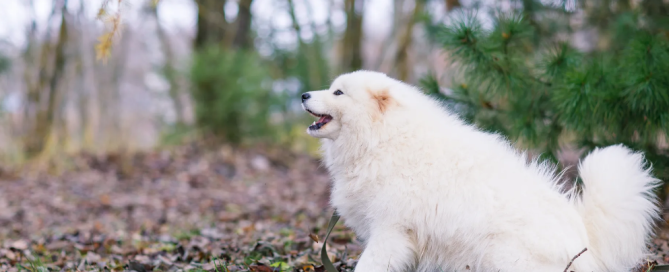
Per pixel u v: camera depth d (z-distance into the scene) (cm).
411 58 1744
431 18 1220
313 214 720
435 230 334
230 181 1068
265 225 663
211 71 1330
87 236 610
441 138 347
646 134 470
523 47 557
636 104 447
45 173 1113
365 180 358
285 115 1518
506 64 495
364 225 370
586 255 312
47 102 1441
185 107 1430
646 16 645
